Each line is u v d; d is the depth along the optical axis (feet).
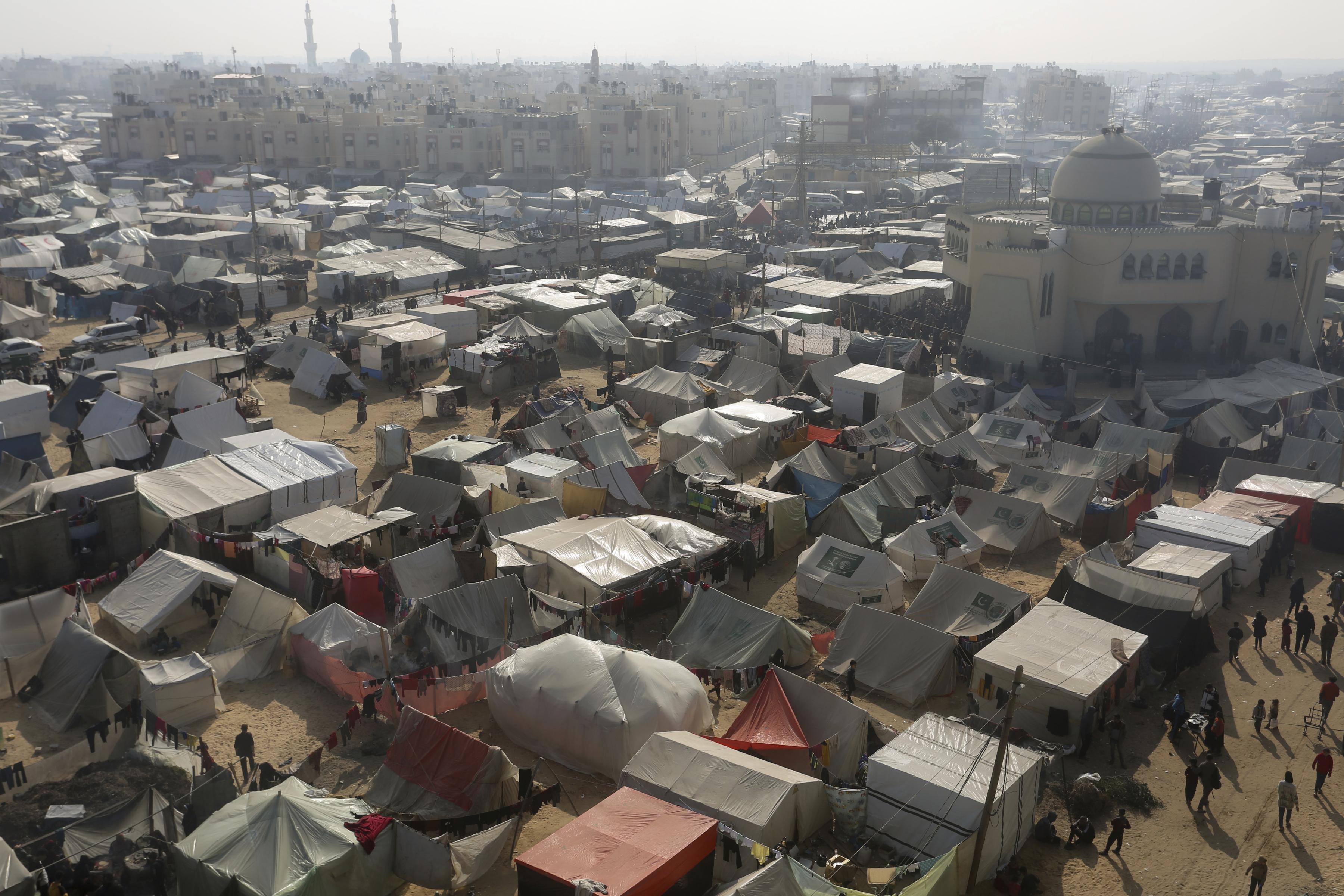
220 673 100.32
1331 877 77.71
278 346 215.72
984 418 172.86
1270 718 96.58
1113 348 216.13
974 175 446.60
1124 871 78.69
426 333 215.10
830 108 648.38
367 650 100.22
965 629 107.96
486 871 76.79
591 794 87.20
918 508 136.26
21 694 97.35
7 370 204.74
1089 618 105.91
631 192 475.31
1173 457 157.99
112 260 306.55
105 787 80.64
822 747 88.17
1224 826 83.92
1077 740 92.53
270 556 117.60
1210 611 118.62
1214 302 216.33
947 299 261.44
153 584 110.93
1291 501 140.46
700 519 136.36
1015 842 79.66
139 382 180.65
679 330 233.96
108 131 570.05
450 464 145.18
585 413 175.63
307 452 144.87
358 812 76.54
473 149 514.27
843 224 391.24
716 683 101.96
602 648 95.50
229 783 80.02
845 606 118.52
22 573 117.80
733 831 73.41
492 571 117.91
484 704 100.53
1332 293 267.39
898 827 79.20
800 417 172.86
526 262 327.06
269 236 357.41
